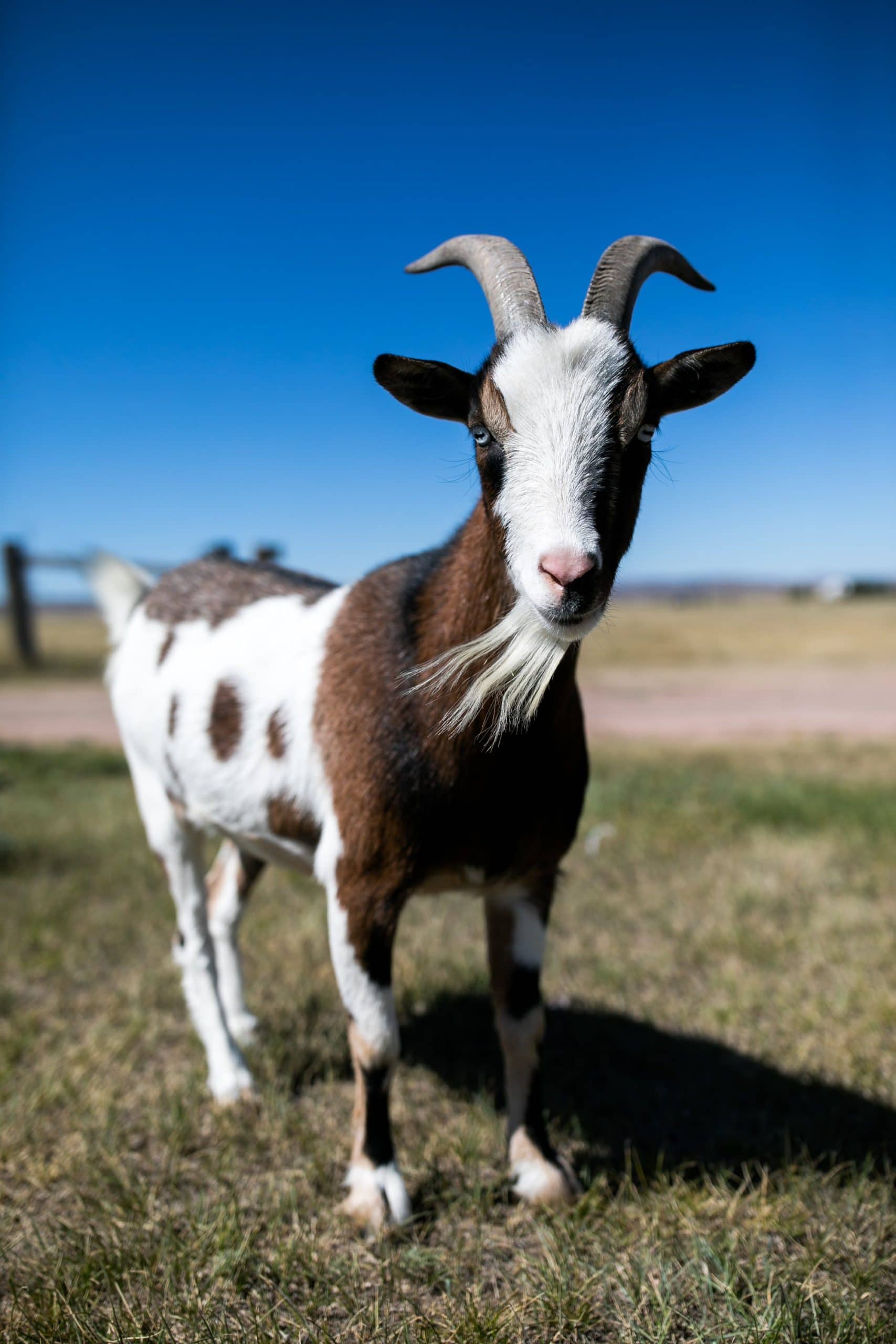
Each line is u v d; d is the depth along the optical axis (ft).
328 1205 10.00
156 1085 12.49
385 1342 7.98
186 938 13.14
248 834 12.02
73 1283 8.68
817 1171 10.42
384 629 10.28
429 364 9.11
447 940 17.74
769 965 16.01
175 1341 7.95
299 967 16.29
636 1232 9.45
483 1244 9.41
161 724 12.85
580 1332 8.17
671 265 9.96
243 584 13.35
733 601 189.26
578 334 8.46
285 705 11.14
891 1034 13.25
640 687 58.39
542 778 9.65
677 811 26.04
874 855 21.90
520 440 8.36
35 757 34.55
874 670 67.26
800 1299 8.20
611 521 8.39
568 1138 11.37
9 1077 12.41
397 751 9.54
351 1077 12.87
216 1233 9.27
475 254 9.61
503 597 9.00
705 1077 12.66
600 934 17.67
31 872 21.42
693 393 9.34
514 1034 10.39
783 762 33.12
